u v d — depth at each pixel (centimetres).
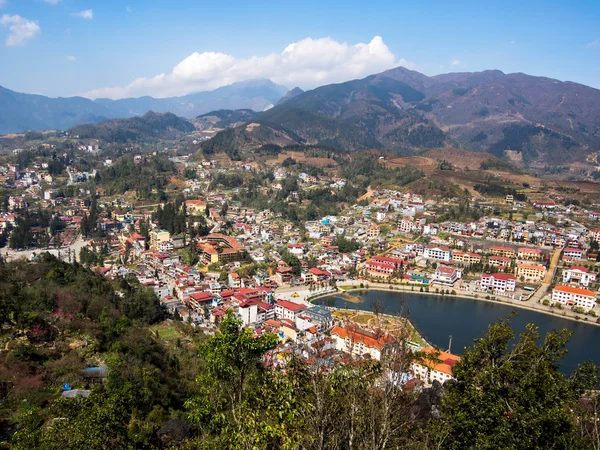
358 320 14138
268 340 3522
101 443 4059
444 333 14212
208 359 3441
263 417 2934
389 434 2669
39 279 12275
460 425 3288
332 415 2711
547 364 3503
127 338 9269
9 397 5966
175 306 14725
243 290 16038
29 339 8056
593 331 14862
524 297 17962
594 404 3491
